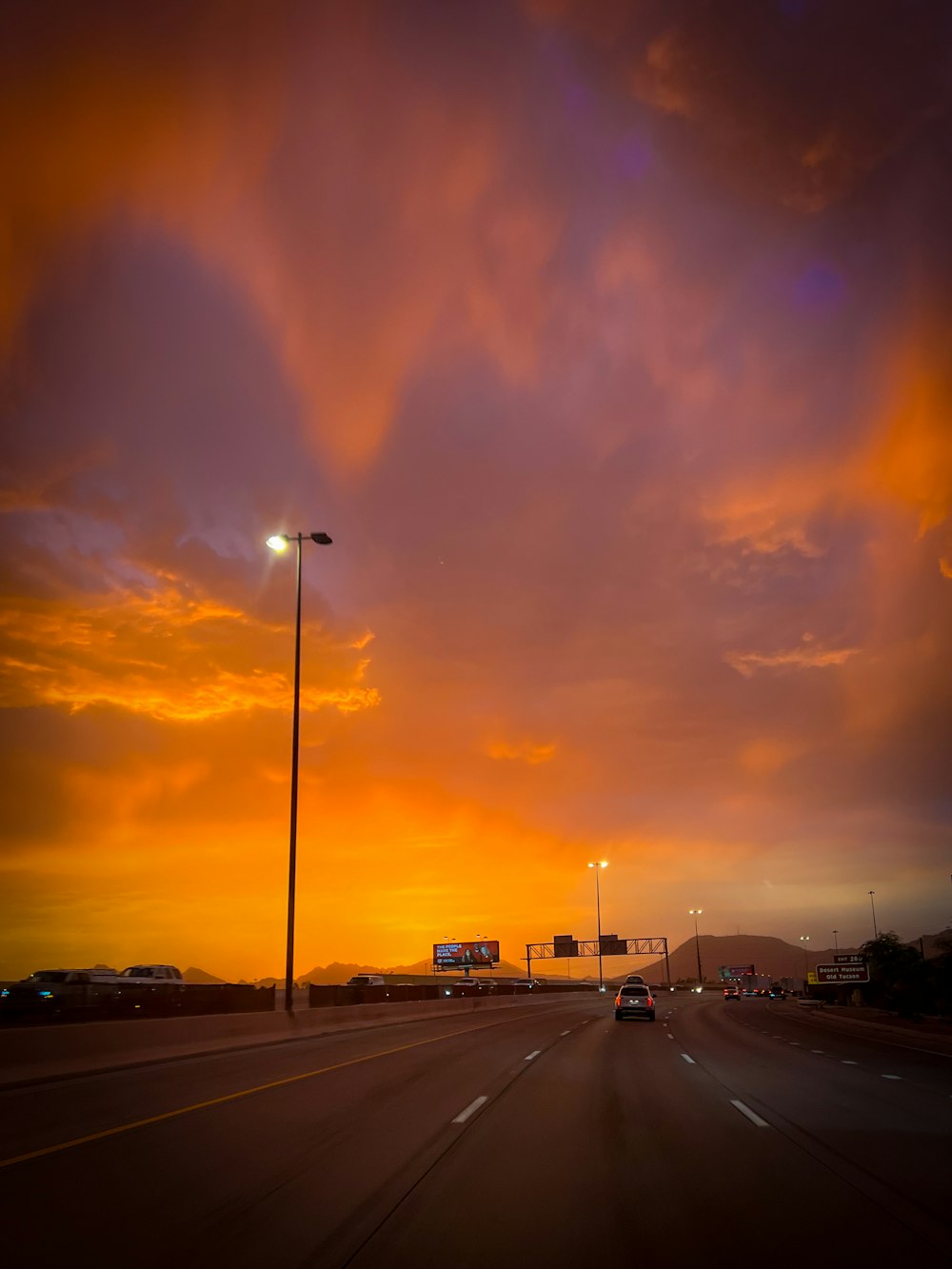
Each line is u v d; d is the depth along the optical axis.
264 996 36.06
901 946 79.44
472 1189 9.27
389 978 110.50
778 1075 21.05
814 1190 9.38
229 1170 9.99
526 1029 39.25
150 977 48.75
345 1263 6.86
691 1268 6.88
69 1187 9.14
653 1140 12.18
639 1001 48.62
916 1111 15.10
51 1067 19.12
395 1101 15.59
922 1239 7.64
